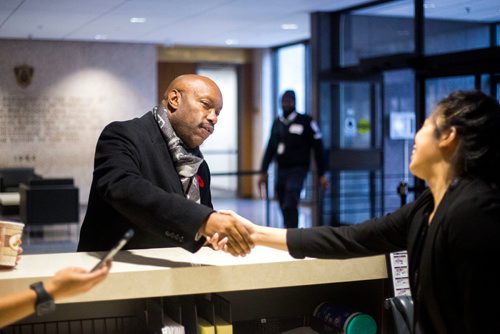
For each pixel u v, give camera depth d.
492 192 1.50
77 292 1.46
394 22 9.27
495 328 1.47
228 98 16.06
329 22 10.41
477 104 1.55
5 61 13.80
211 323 2.00
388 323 2.18
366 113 10.14
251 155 15.93
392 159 9.98
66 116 14.22
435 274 1.54
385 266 2.16
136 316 2.15
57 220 10.02
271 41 14.27
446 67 8.29
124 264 1.94
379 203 10.12
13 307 1.42
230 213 2.00
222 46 15.27
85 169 14.37
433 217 1.57
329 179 10.27
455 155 1.56
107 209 2.29
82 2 9.31
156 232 1.99
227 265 1.93
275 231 1.97
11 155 13.95
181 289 1.89
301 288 2.38
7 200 11.12
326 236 1.91
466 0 8.09
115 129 2.26
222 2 9.40
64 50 14.14
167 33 12.86
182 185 2.37
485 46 7.84
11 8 9.83
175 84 2.40
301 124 8.35
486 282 1.47
